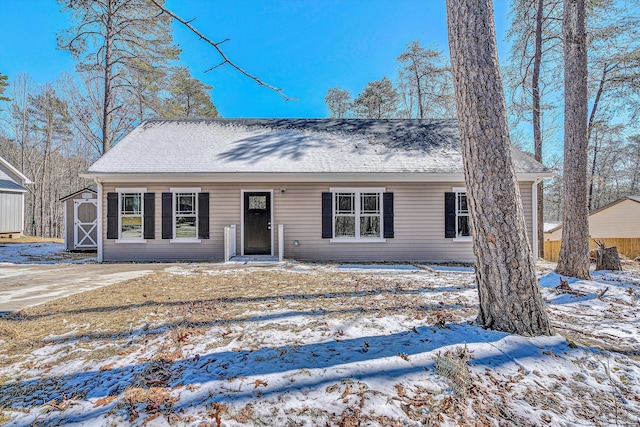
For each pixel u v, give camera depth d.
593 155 23.48
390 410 2.03
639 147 23.09
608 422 2.01
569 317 3.93
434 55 18.98
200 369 2.58
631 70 10.15
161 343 3.14
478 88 3.29
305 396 2.17
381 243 9.38
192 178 8.88
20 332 3.46
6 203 14.80
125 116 17.05
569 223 6.36
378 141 10.61
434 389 2.25
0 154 25.17
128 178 8.82
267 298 4.80
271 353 2.84
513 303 3.15
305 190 9.38
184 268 7.69
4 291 5.34
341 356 2.74
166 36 14.01
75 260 9.20
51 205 26.31
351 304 4.43
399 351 2.81
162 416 2.00
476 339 3.01
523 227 3.26
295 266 7.98
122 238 9.11
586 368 2.57
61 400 2.23
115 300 4.71
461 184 9.33
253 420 1.96
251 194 9.45
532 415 2.05
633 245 12.76
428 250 9.34
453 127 11.57
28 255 10.17
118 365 2.74
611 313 4.10
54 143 26.03
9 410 2.13
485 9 3.32
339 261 9.20
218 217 9.28
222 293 5.13
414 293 5.07
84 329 3.54
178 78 16.58
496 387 2.31
